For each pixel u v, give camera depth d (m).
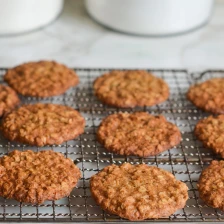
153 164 0.61
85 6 0.86
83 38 0.82
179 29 0.81
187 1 0.78
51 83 0.69
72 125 0.63
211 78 0.73
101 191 0.55
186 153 0.63
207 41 0.83
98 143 0.63
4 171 0.57
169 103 0.70
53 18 0.82
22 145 0.63
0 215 0.55
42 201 0.55
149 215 0.53
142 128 0.63
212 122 0.65
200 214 0.55
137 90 0.69
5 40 0.80
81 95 0.71
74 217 0.55
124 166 0.58
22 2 0.76
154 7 0.78
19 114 0.64
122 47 0.80
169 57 0.79
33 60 0.77
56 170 0.57
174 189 0.56
